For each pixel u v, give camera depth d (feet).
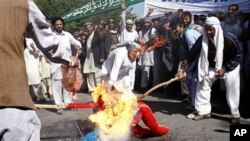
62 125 20.83
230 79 20.54
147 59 32.71
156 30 31.65
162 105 26.18
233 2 30.07
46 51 8.99
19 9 8.18
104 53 32.24
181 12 26.99
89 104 16.58
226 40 20.33
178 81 28.48
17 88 7.95
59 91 25.08
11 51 8.00
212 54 20.89
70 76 17.99
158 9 33.01
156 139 18.16
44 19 8.72
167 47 28.91
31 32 8.63
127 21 31.68
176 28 27.17
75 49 25.80
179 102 27.14
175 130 19.63
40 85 30.14
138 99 18.08
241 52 20.40
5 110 7.81
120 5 31.99
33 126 8.02
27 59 28.68
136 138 18.24
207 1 31.09
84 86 34.35
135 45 19.19
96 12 33.42
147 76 33.14
